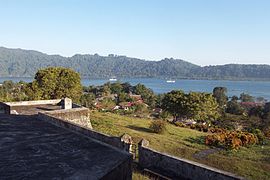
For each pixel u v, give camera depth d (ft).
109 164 18.16
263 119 224.12
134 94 440.45
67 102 74.33
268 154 91.66
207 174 30.94
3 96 154.20
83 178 15.43
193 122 185.37
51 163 17.87
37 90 123.85
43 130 29.19
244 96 449.48
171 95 187.21
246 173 66.85
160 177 33.71
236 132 115.03
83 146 22.70
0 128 29.17
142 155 38.55
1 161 17.87
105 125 97.55
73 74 130.52
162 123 108.58
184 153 78.54
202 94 183.62
